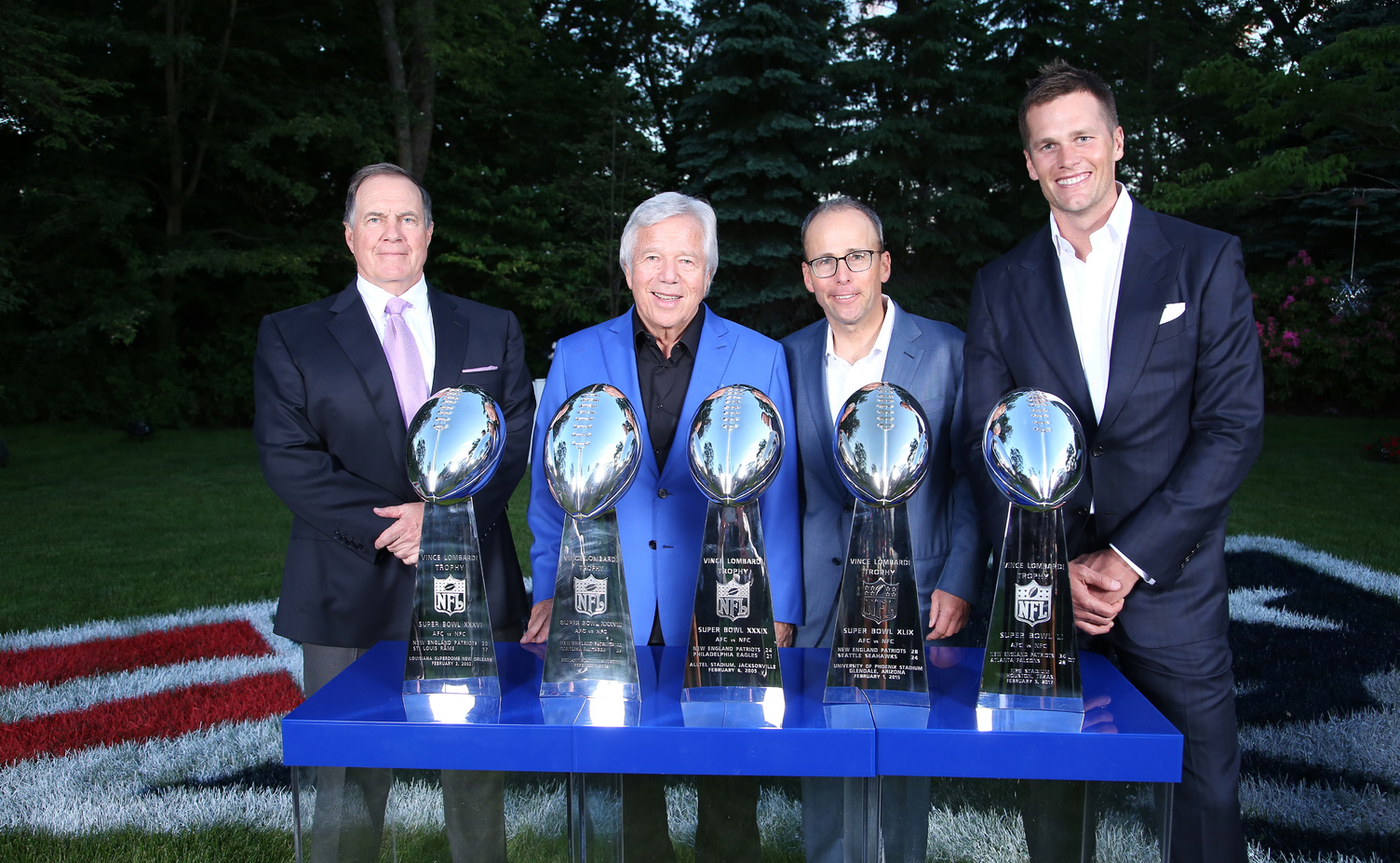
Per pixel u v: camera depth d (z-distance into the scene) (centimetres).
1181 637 159
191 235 1192
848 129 1272
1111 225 167
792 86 1170
